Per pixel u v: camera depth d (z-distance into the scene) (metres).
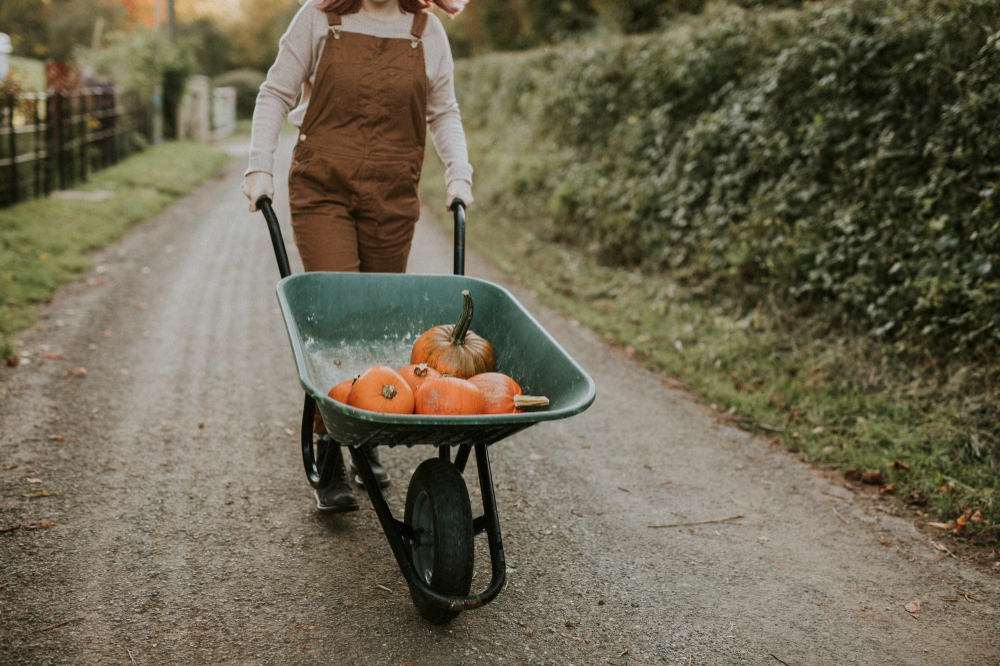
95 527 2.85
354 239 2.97
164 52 19.47
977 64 4.88
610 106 10.12
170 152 17.11
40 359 4.51
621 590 2.73
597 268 7.98
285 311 2.30
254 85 36.50
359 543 2.90
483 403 2.23
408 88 2.87
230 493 3.19
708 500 3.48
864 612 2.68
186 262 7.53
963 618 2.67
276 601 2.50
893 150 5.41
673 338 5.83
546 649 2.38
